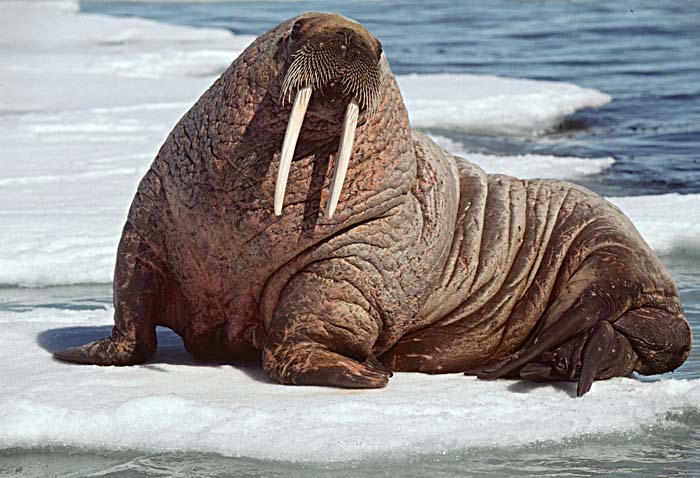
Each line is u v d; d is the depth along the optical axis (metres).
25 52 76.81
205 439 15.56
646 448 16.09
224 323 19.72
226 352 20.09
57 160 41.00
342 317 18.78
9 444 15.73
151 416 16.34
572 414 17.03
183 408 16.61
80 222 31.34
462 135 49.94
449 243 20.03
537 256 20.56
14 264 27.47
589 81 66.88
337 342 18.97
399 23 99.44
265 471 14.84
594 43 85.62
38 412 16.28
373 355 19.86
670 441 16.39
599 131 51.97
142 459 15.28
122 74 69.00
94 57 73.62
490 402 17.44
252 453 15.20
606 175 41.28
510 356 19.45
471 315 20.27
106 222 31.39
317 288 18.69
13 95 57.97
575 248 20.38
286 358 18.62
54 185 36.69
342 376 18.16
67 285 26.95
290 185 18.22
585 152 46.75
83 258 28.16
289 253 18.52
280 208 17.05
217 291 19.25
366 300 18.92
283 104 17.50
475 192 21.08
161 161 19.14
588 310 19.33
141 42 83.75
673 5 118.62
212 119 18.52
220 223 18.50
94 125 48.38
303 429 15.90
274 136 18.02
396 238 18.91
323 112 17.31
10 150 43.00
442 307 20.09
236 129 18.16
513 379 19.44
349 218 18.45
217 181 18.36
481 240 20.45
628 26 97.00
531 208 21.08
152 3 125.38
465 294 20.17
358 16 106.25
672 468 15.34
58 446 15.72
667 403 17.75
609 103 59.12
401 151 18.89
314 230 18.36
